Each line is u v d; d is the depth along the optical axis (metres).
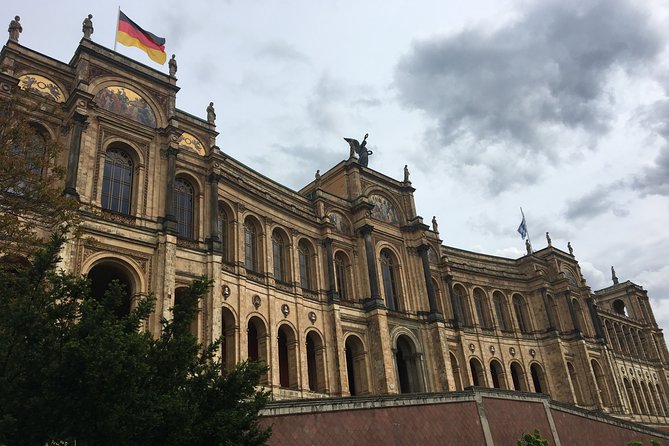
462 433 40.31
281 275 59.25
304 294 59.34
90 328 20.64
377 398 36.50
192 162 51.00
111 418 19.30
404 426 37.06
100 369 18.98
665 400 116.00
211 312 45.31
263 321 52.94
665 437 59.03
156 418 20.05
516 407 45.47
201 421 22.14
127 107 46.78
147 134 47.00
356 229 69.12
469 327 82.12
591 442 50.03
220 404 23.19
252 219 57.53
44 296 21.03
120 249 41.47
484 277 88.94
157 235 43.69
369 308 64.62
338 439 33.09
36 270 21.66
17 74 42.50
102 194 43.12
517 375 86.62
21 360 19.78
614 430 53.56
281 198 62.75
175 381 23.16
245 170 58.47
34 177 28.59
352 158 72.88
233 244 53.06
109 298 22.62
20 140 28.92
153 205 44.94
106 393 19.41
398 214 76.69
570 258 101.44
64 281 21.81
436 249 82.25
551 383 87.38
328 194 67.94
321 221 65.00
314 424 32.44
